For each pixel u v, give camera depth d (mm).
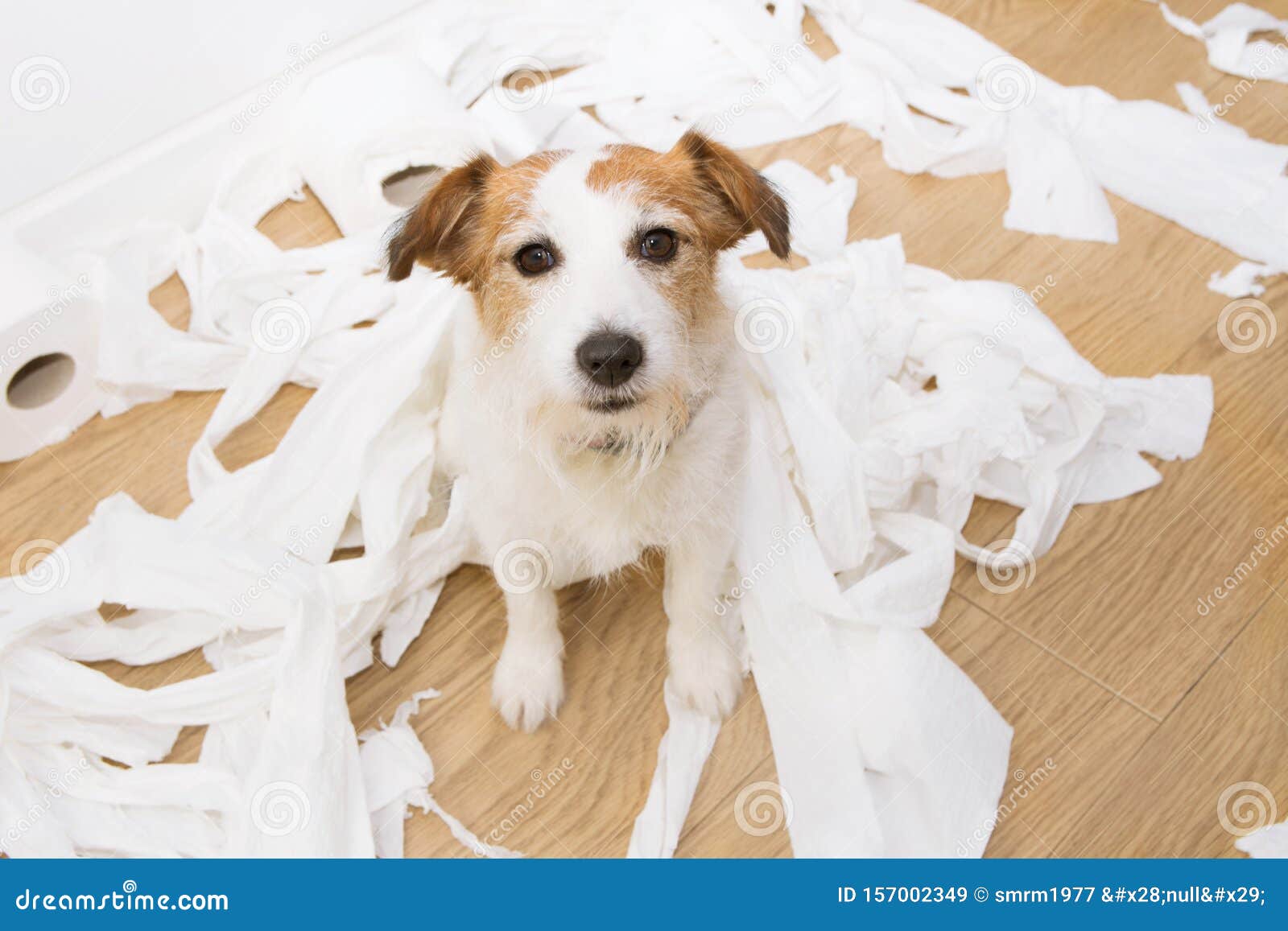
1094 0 3408
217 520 2262
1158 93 3180
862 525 2209
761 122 3098
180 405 2600
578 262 1729
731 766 2059
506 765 2072
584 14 3240
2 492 2459
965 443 2312
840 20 3289
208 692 2004
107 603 2270
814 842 1931
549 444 1915
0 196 2658
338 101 2756
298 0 2883
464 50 3109
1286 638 2201
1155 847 1951
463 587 2322
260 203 2947
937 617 2182
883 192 2969
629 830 1990
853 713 2037
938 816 1950
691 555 2074
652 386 1757
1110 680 2154
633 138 3064
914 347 2512
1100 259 2814
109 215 2818
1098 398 2402
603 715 2131
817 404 2230
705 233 1894
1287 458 2459
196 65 2787
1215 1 3379
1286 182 2922
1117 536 2354
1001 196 2943
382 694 2168
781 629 2113
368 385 2336
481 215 1893
